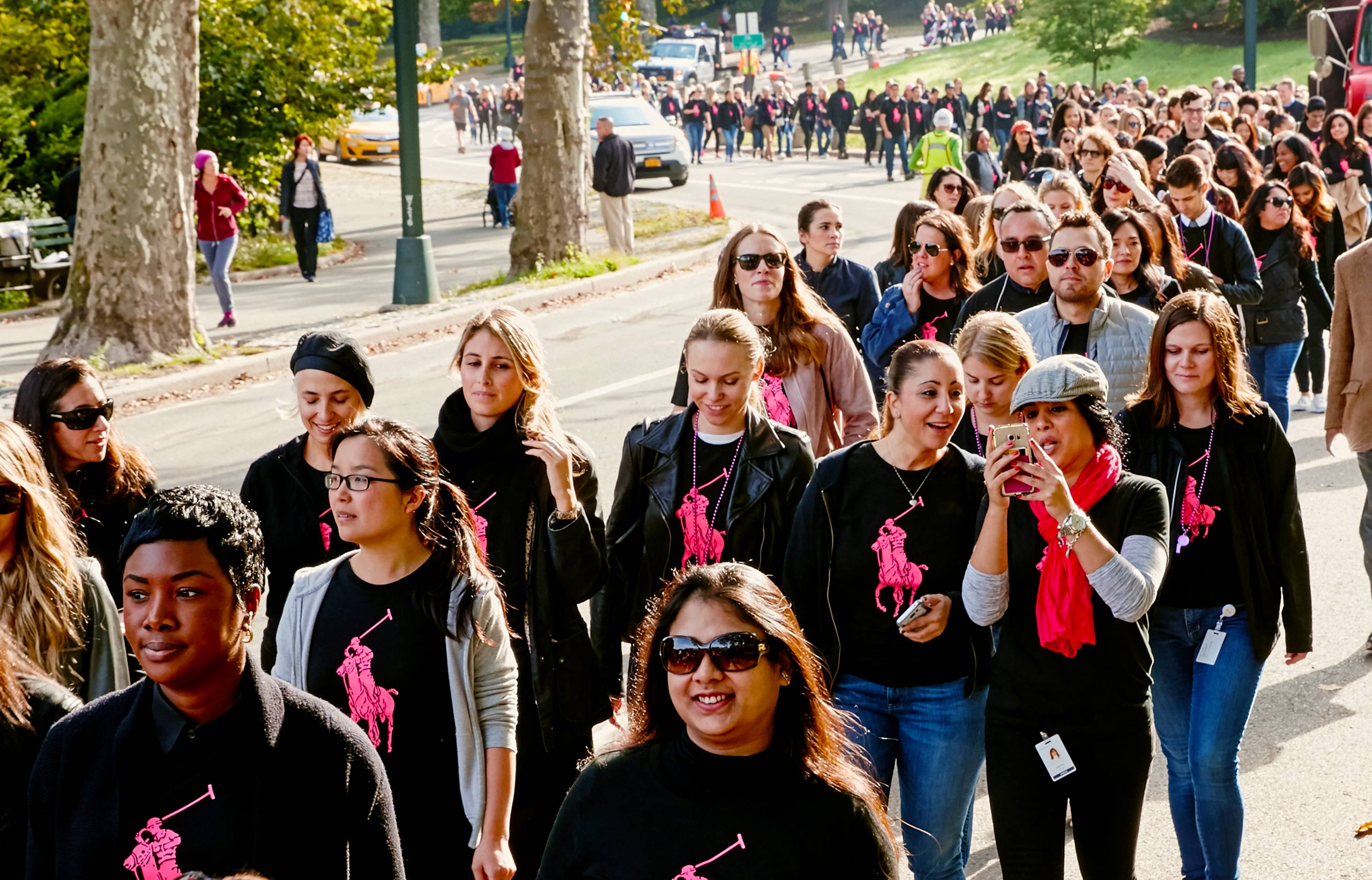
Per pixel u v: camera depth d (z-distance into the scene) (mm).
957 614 4301
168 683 2816
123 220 14469
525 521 4547
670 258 21203
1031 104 37469
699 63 62812
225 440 11492
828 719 2842
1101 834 4066
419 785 3770
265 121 24609
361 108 25688
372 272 22391
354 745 2986
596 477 4727
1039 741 4020
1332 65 23688
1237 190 11617
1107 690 3969
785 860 2723
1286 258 9172
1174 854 5016
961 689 4344
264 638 4758
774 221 25906
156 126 14461
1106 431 4121
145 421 12367
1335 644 6668
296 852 2885
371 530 3715
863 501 4383
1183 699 4746
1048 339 6105
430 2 70875
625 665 5309
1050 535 3947
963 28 67875
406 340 15938
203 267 22625
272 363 14609
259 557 2924
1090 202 9336
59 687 3195
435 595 3764
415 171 17484
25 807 3041
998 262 8508
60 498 4488
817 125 42031
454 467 4594
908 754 4391
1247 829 5086
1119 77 51906
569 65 20141
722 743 2791
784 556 4684
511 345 4539
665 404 11820
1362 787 5332
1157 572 3955
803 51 74688
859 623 4375
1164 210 7512
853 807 2764
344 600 3816
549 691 4508
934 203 8414
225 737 2867
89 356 14398
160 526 2799
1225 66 50281
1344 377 6797
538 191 20312
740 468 4867
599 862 2809
